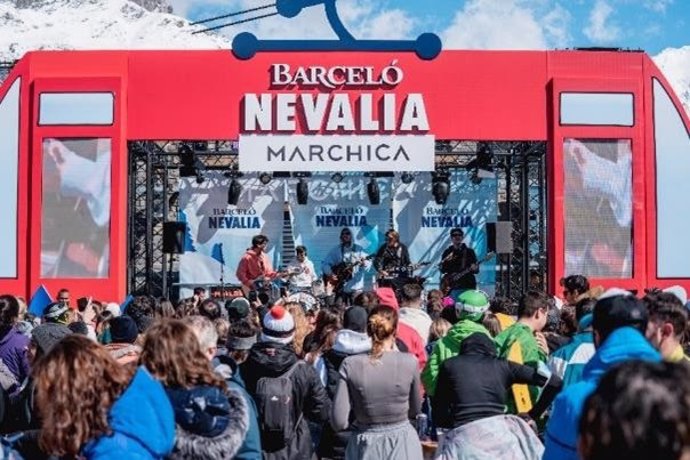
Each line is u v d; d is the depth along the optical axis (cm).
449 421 578
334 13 1745
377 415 590
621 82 1761
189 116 1744
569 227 1748
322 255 1997
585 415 207
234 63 1748
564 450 374
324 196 2002
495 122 1756
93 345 398
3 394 530
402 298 926
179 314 967
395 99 1745
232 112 1744
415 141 1741
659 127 1767
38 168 1736
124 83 1748
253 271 1853
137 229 2012
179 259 1983
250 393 629
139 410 389
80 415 382
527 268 1845
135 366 454
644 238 1758
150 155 1864
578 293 938
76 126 1736
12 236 1738
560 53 1767
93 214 1733
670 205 1766
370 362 594
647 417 197
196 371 434
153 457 386
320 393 637
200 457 416
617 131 1758
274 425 620
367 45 1744
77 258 1730
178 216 1986
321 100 1738
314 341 756
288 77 1738
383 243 1964
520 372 582
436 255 1986
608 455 199
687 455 194
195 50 1747
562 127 1750
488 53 1759
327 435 706
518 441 566
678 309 449
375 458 586
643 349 384
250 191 1995
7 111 1747
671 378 202
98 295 1723
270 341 636
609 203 1756
